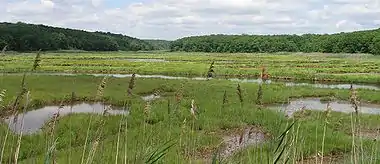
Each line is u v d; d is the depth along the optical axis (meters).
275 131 3.88
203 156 14.05
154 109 22.70
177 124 18.27
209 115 22.95
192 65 80.62
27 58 82.31
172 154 11.30
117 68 72.06
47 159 3.54
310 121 19.84
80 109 25.77
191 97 31.52
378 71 71.69
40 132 15.05
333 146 15.72
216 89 38.22
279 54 155.00
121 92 33.09
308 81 59.19
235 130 19.47
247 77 64.06
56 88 34.25
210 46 190.88
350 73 68.88
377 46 135.38
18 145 3.76
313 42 169.38
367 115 23.55
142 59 107.56
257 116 21.58
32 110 25.88
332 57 122.81
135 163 4.20
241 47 180.25
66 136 14.64
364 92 38.75
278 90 39.75
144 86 39.53
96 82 40.50
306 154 14.30
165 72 67.88
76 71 66.75
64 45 142.50
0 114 4.58
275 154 3.54
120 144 11.00
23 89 4.70
